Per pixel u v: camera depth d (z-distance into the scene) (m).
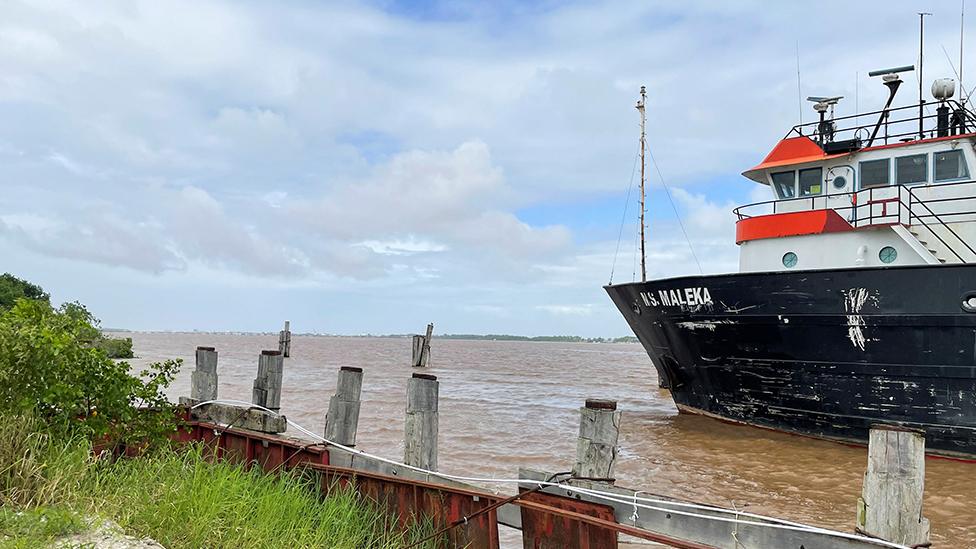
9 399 5.64
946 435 11.01
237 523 5.12
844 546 4.11
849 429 12.05
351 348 111.75
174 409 7.61
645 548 6.81
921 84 14.07
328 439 7.24
